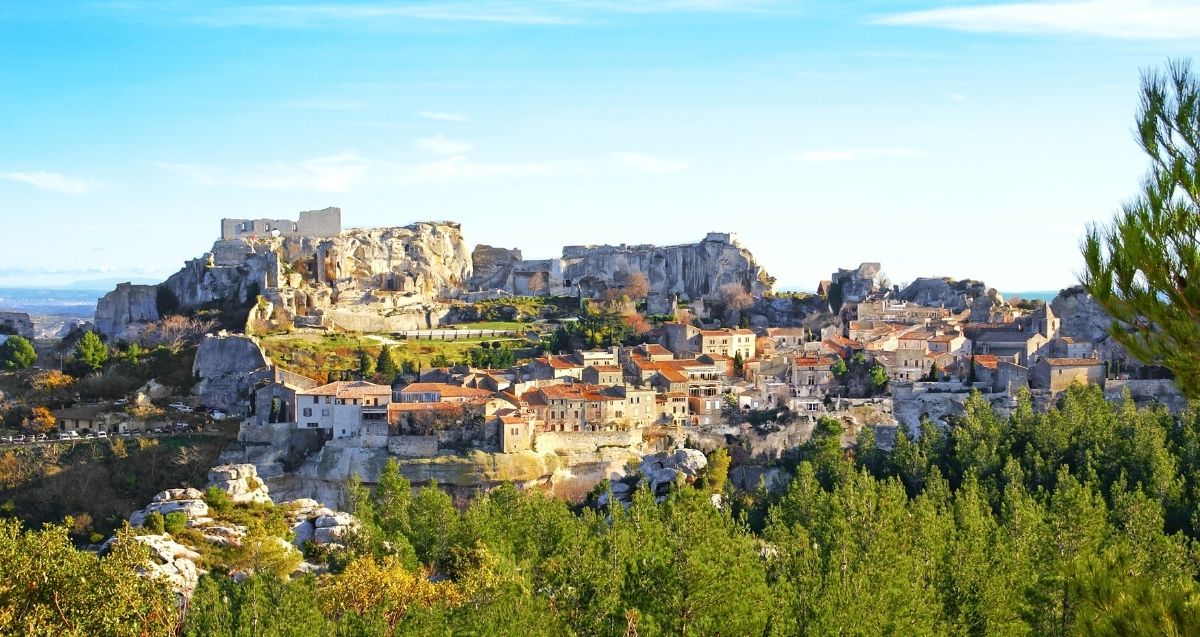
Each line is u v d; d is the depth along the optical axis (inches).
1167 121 2359.7
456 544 7027.6
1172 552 6491.1
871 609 5295.3
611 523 7667.3
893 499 7219.5
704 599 5049.2
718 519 6264.8
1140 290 2327.8
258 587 5241.1
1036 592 5595.5
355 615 5113.2
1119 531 7185.0
